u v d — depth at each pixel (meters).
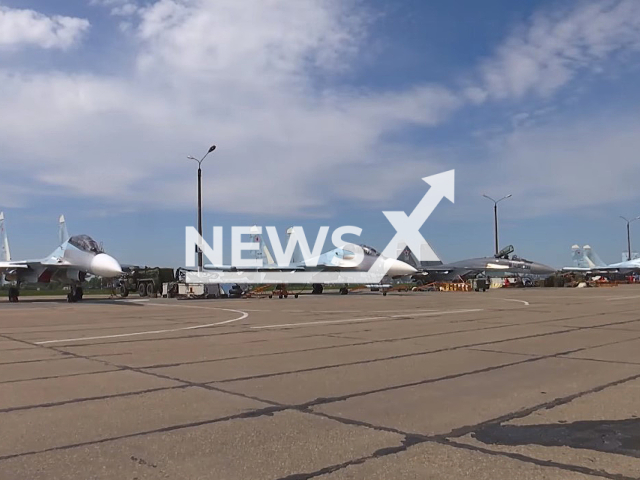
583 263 87.94
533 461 4.13
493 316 17.58
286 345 10.70
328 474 3.88
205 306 25.03
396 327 14.12
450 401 6.03
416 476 3.83
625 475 3.84
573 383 6.97
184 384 7.00
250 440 4.66
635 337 11.80
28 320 17.25
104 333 13.06
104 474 3.89
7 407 5.83
